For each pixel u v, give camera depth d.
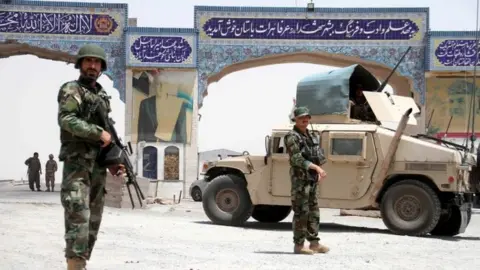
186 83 31.27
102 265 7.83
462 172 13.20
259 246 10.47
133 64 30.92
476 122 30.66
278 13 31.39
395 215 13.18
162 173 31.02
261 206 15.65
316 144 9.37
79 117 5.82
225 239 11.55
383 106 14.36
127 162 6.13
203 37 31.38
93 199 6.07
